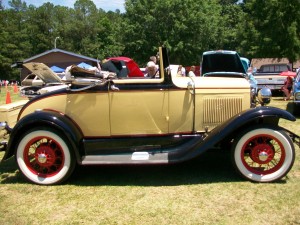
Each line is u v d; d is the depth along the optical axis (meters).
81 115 4.49
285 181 4.25
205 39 43.03
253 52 29.41
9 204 3.83
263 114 4.09
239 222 3.29
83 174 4.75
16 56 65.31
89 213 3.58
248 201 3.71
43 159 4.37
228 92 4.53
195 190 4.05
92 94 4.45
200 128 4.54
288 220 3.30
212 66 9.95
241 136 4.20
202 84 4.51
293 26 26.94
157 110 4.46
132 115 4.47
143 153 4.41
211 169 4.78
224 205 3.64
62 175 4.34
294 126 7.60
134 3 42.69
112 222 3.38
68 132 4.22
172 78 4.53
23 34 73.06
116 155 4.40
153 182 4.38
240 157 4.24
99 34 79.81
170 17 41.19
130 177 4.59
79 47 77.50
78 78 4.41
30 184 4.40
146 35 41.88
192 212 3.52
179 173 4.66
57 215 3.55
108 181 4.46
